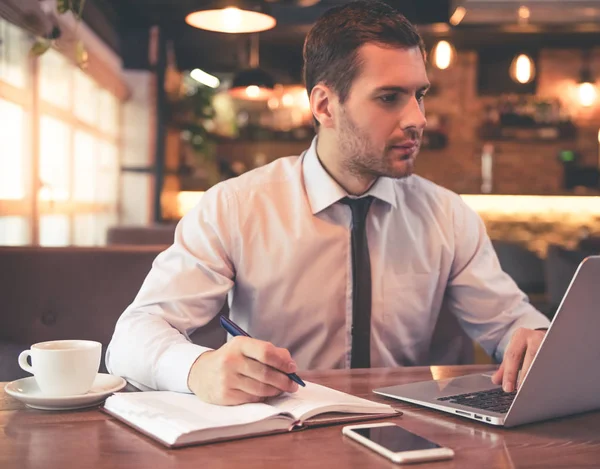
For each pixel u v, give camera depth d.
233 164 8.01
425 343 1.75
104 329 1.94
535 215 7.51
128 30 6.63
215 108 7.93
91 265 1.96
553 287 3.07
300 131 8.15
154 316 1.35
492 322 1.69
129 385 1.25
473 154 8.14
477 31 6.88
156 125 6.74
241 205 1.62
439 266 1.71
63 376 1.06
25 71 4.00
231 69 7.04
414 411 1.07
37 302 1.92
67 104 4.96
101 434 0.94
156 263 1.56
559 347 0.93
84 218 5.52
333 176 1.62
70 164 5.04
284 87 8.12
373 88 1.36
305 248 1.62
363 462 0.83
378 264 1.64
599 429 0.99
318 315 1.63
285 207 1.64
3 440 0.91
